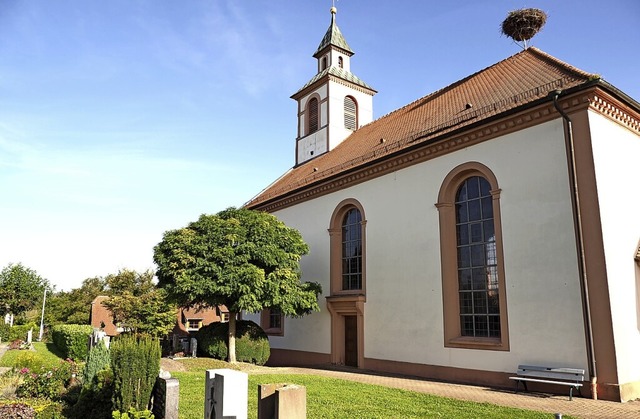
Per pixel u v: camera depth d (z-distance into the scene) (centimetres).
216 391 704
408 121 2078
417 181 1666
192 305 1892
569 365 1165
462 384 1361
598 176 1193
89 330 2442
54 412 994
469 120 1531
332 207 2073
